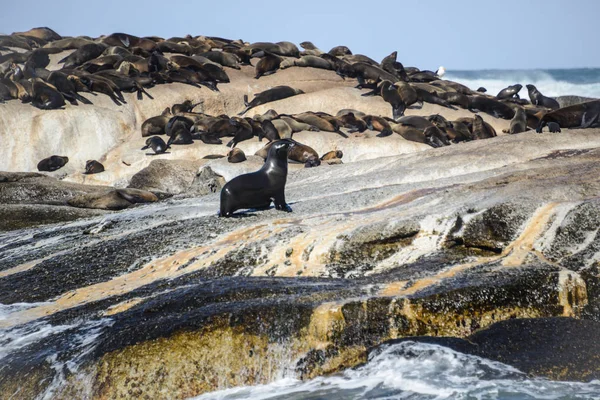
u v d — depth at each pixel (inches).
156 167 3110.2
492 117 4082.2
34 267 1756.9
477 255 1435.8
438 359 1154.0
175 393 1167.0
